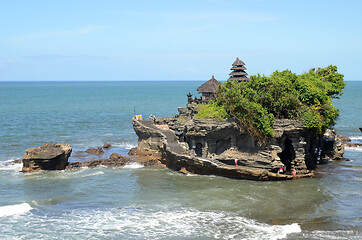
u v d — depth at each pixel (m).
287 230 42.56
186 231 42.66
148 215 46.91
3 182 59.28
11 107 176.00
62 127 114.12
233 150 64.12
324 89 69.19
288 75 65.12
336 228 43.00
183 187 57.34
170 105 193.62
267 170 59.72
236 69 77.25
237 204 50.38
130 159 73.81
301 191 55.00
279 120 60.38
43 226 43.72
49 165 65.69
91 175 63.72
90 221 45.09
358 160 73.56
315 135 68.19
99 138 98.25
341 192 54.44
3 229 42.88
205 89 77.75
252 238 40.84
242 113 61.19
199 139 65.81
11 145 86.06
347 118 131.12
